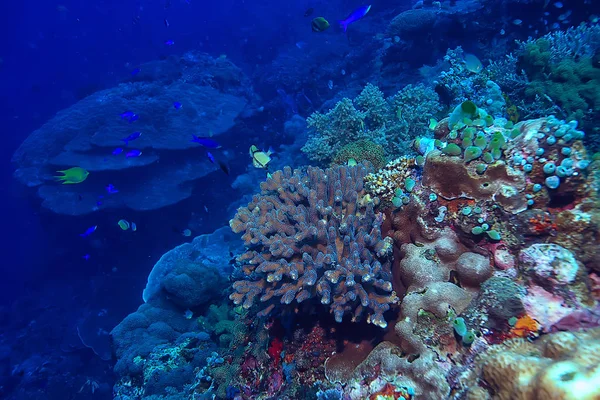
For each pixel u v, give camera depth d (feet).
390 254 11.39
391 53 45.32
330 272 9.94
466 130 9.35
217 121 50.60
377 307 9.93
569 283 7.27
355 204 12.28
